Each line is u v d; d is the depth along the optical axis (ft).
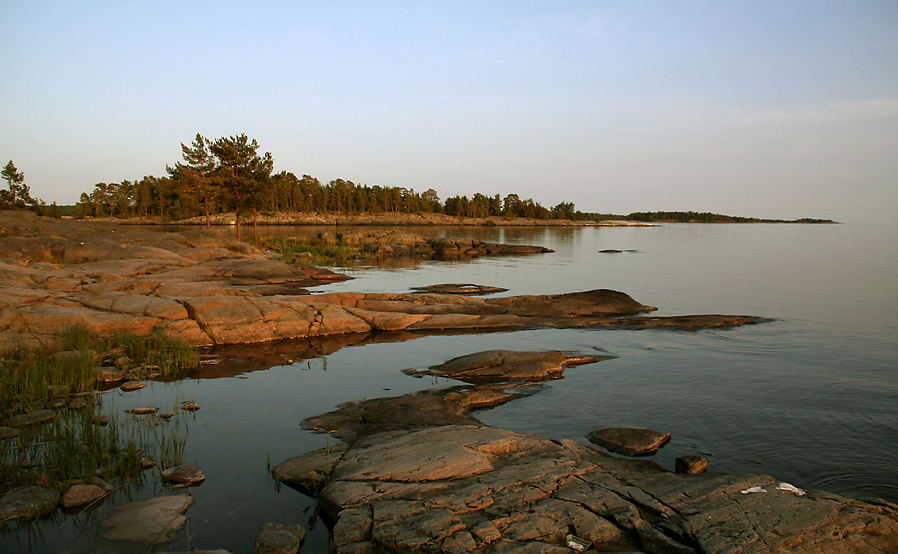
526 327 57.06
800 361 43.39
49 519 20.03
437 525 18.22
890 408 32.55
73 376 35.55
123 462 24.26
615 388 36.60
